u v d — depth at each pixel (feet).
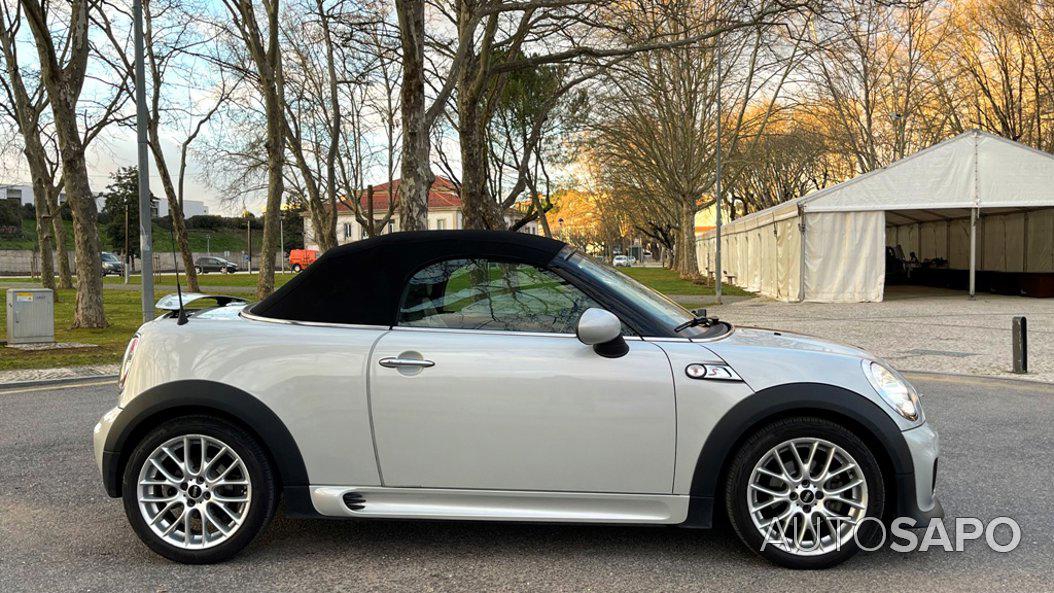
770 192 155.22
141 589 9.97
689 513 10.43
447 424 10.51
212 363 10.78
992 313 54.44
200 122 85.10
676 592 9.80
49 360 34.65
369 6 46.34
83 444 18.60
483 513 10.60
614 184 136.46
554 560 10.94
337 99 79.20
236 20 61.57
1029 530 12.11
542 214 88.28
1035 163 64.18
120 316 59.72
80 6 46.03
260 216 334.03
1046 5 89.04
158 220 285.23
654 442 10.37
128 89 67.92
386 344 10.69
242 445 10.69
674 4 45.70
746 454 10.36
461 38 42.27
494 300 11.07
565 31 51.21
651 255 393.29
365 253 11.44
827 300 67.77
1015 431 19.51
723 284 111.65
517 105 73.61
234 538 10.70
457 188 84.23
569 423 10.39
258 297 65.77
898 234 116.16
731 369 10.38
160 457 10.80
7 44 70.38
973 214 67.26
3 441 18.97
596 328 9.94
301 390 10.64
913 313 55.16
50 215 85.40
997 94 109.50
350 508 10.71
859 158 114.32
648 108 104.94
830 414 10.39
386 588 10.00
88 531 12.30
